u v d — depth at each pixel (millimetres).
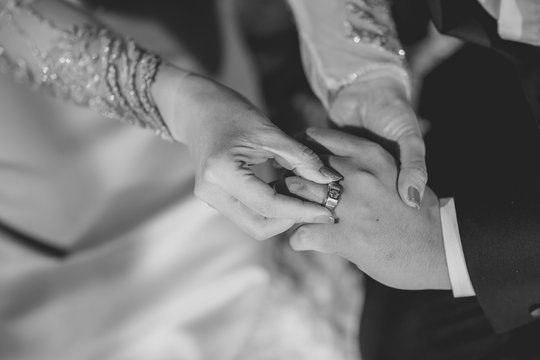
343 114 756
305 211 641
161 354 951
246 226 660
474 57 835
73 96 784
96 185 893
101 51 736
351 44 755
